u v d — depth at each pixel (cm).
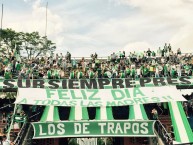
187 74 3394
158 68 3334
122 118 3058
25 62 3747
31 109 2945
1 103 3231
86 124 2477
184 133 2514
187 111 3198
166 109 3075
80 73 3147
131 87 2997
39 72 3284
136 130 2478
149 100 2783
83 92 2925
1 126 2900
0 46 6222
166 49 3906
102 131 2477
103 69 3291
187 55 3856
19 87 2934
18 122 2702
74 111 2684
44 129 2439
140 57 3778
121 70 3322
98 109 2706
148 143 2778
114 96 2875
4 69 3322
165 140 2392
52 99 2786
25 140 2431
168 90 2944
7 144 2034
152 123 2481
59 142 3028
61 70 3312
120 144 2911
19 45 6425
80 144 4569
